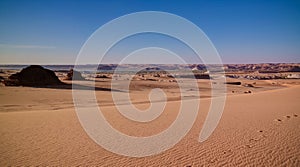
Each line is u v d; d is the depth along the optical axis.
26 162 7.36
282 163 6.66
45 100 28.67
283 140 8.75
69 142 9.56
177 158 7.48
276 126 11.15
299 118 12.96
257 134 9.82
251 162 6.82
